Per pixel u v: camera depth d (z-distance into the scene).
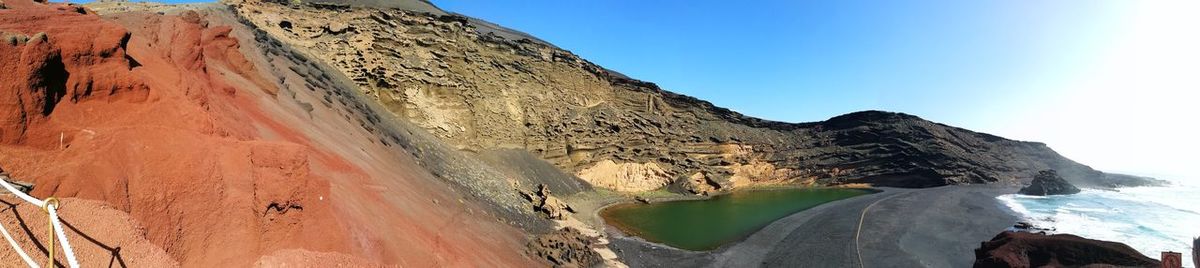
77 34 7.12
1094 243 16.89
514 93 47.31
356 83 35.12
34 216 4.85
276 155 7.84
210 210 6.77
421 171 22.67
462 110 40.22
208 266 6.41
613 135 53.72
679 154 58.81
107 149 6.31
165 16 17.06
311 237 7.69
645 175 52.31
